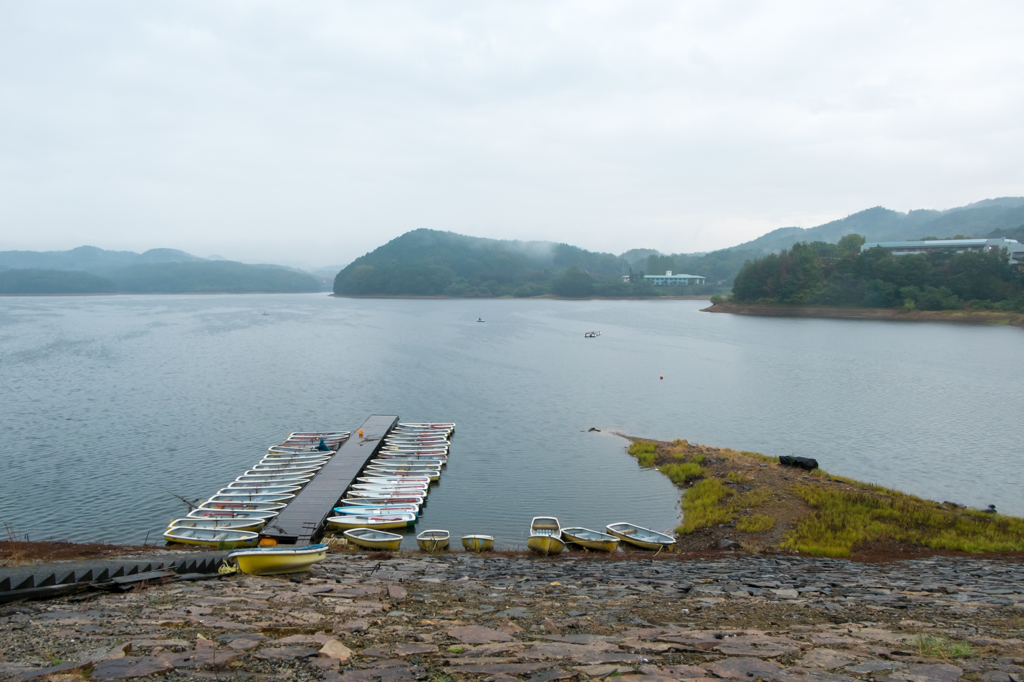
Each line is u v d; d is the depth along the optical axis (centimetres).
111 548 2123
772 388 6431
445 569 1925
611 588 1577
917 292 14812
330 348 9438
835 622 1180
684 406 5641
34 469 3716
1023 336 10988
